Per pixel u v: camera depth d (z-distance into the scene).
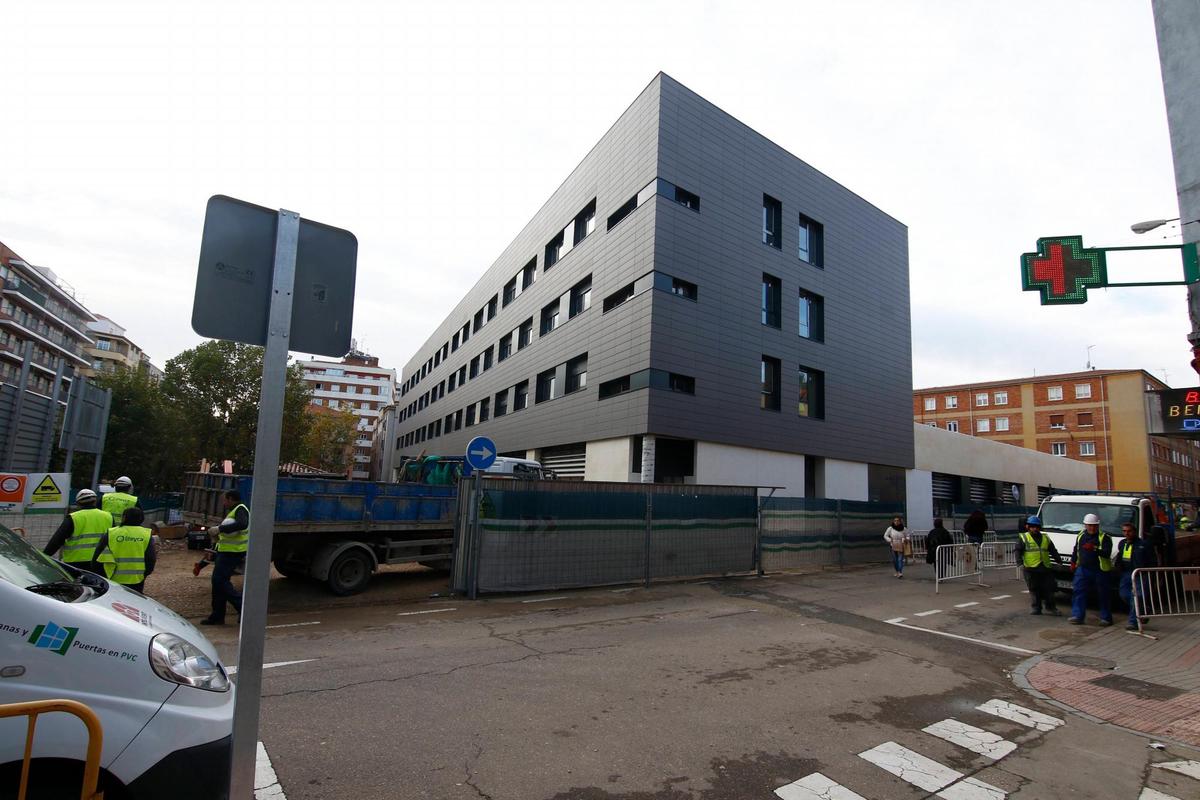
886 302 27.61
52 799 2.23
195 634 3.07
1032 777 4.12
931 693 5.96
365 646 6.86
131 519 6.80
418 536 11.61
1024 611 10.87
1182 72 8.97
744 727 4.77
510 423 28.98
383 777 3.64
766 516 15.12
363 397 105.50
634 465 19.47
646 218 19.69
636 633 7.98
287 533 9.86
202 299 2.56
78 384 11.34
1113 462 52.78
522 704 5.04
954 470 31.56
